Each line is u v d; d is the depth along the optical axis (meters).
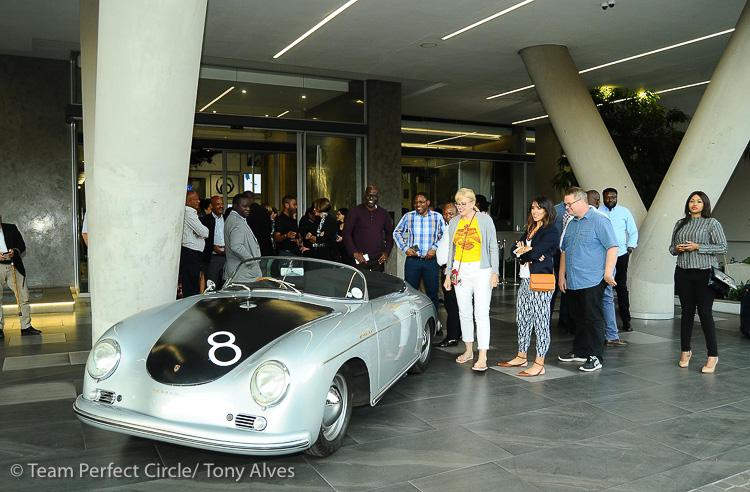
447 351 6.68
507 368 5.91
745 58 7.92
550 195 18.91
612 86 13.49
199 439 3.08
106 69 4.75
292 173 12.83
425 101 15.41
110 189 5.11
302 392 3.21
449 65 11.70
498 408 4.64
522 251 5.68
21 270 7.46
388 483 3.30
